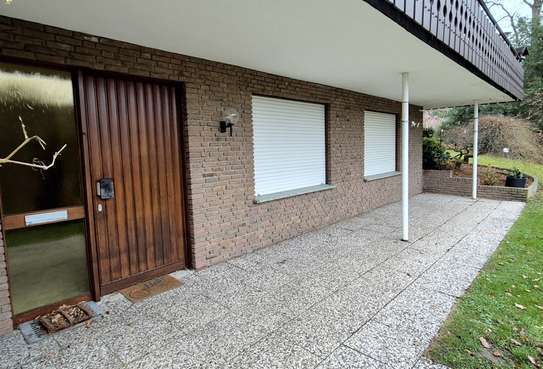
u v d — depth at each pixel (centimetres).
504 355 245
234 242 466
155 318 306
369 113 783
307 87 577
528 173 1152
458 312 307
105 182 343
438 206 822
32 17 273
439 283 371
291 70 488
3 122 282
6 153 285
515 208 784
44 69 302
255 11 268
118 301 340
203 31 313
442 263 434
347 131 685
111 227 354
